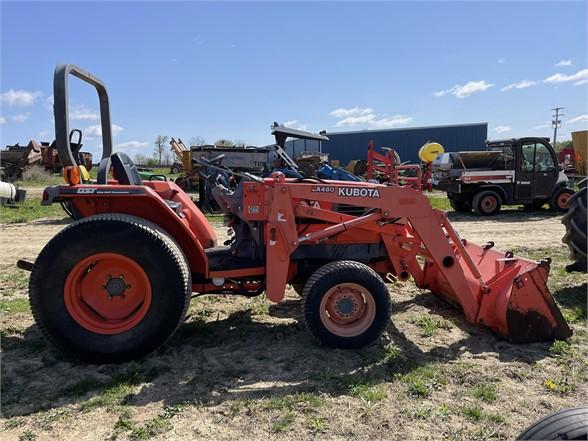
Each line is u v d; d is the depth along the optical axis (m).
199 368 3.34
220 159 4.52
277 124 6.47
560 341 3.73
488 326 3.90
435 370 3.32
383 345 3.74
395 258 4.12
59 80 3.29
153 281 3.32
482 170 12.55
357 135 35.16
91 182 3.96
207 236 4.37
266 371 3.30
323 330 3.60
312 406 2.85
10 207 12.67
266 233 3.73
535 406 2.88
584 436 1.89
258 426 2.66
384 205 3.76
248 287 3.90
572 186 15.78
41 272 3.25
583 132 22.03
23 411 2.79
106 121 4.16
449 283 3.85
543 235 9.11
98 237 3.26
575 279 5.59
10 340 3.80
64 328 3.28
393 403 2.90
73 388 3.03
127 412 2.78
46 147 25.14
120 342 3.32
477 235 9.16
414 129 33.81
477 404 2.90
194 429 2.62
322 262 4.06
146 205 3.59
